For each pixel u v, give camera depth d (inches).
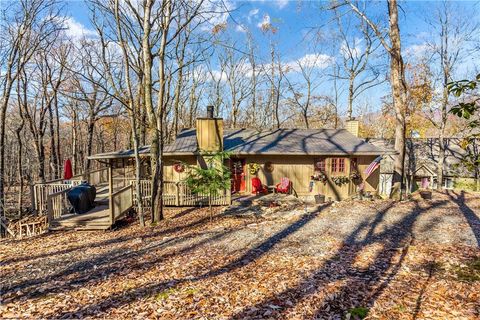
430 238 262.2
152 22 391.9
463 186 897.5
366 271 201.3
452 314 140.6
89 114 920.9
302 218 362.6
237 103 1242.0
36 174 1118.4
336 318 146.6
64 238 342.0
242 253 255.9
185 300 174.7
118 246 298.5
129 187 455.8
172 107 1000.9
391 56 460.4
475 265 194.5
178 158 549.3
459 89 96.7
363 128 1577.3
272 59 1167.6
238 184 586.9
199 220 399.9
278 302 165.9
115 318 158.1
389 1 450.9
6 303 180.2
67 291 195.3
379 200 449.7
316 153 555.8
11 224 451.5
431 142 1003.3
